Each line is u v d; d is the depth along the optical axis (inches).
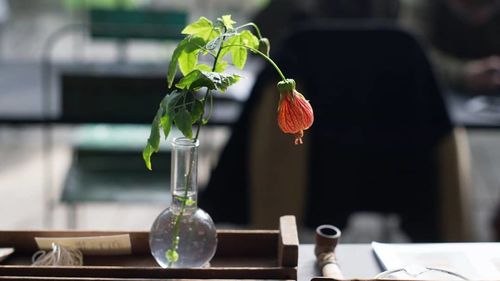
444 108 85.9
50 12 223.0
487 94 101.3
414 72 85.1
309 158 87.3
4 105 94.0
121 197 91.7
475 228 126.1
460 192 87.4
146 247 54.3
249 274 50.3
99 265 53.6
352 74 85.0
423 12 124.5
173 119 48.2
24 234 54.2
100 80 86.2
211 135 140.1
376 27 84.0
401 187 89.1
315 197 89.4
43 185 142.1
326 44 84.0
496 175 152.9
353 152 87.3
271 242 54.4
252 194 87.6
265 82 84.0
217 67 50.8
